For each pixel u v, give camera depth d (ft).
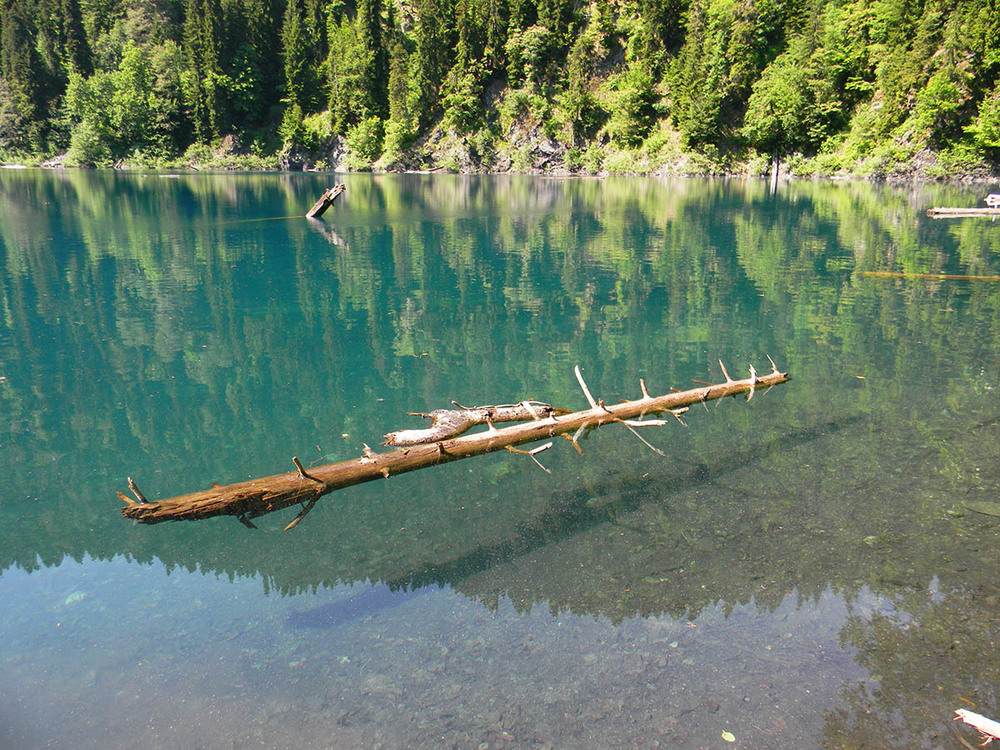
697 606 14.01
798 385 26.66
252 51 276.62
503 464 20.38
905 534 16.37
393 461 16.21
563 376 28.68
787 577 14.85
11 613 14.07
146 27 288.71
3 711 11.54
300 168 274.98
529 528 16.97
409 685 12.04
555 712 11.35
